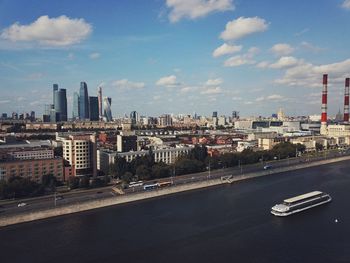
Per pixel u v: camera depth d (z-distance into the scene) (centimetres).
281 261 19438
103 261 19675
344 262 19188
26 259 19925
